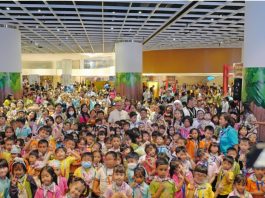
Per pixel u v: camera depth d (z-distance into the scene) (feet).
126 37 60.03
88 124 27.02
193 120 25.54
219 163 17.13
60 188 13.55
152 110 34.58
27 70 107.24
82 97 50.26
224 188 15.35
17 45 46.78
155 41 65.67
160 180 13.47
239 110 31.89
